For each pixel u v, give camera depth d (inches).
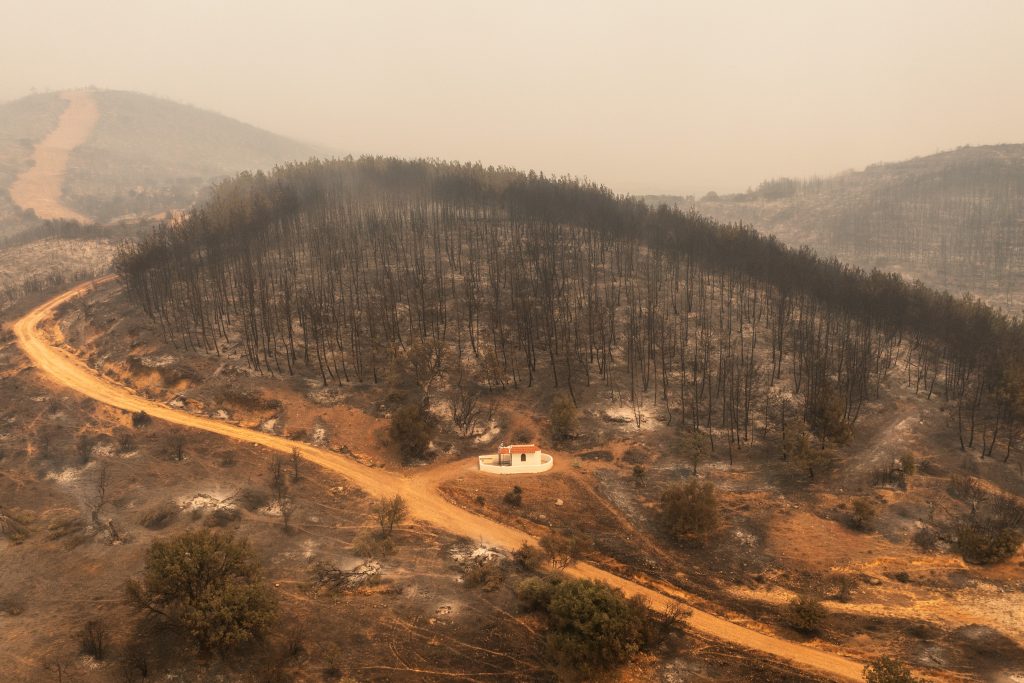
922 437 4439.0
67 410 4884.4
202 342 5629.9
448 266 6943.9
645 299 6466.5
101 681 2252.7
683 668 2503.7
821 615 2699.3
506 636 2652.6
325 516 3634.4
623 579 3137.3
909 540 3341.5
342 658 2490.2
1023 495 3730.3
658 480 4050.2
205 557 2551.7
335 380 5206.7
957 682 2393.0
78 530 3329.2
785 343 5866.1
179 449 4244.6
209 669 2359.7
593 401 5039.4
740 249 7214.6
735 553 3309.5
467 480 4069.9
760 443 4520.2
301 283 6496.1
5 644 2433.6
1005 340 5388.8
